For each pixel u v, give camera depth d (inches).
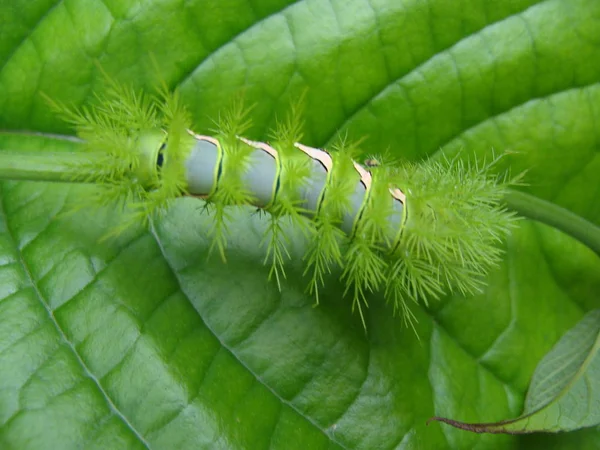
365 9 6.1
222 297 5.6
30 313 5.2
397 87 6.2
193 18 5.8
